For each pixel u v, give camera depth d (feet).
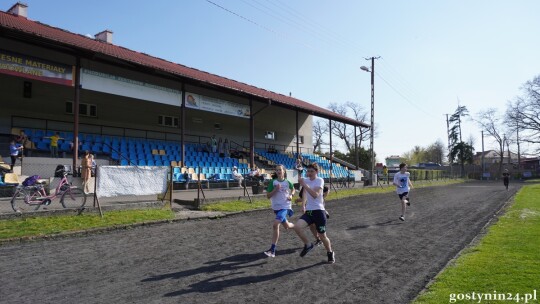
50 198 35.83
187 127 90.53
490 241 28.58
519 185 138.41
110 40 81.35
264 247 27.61
